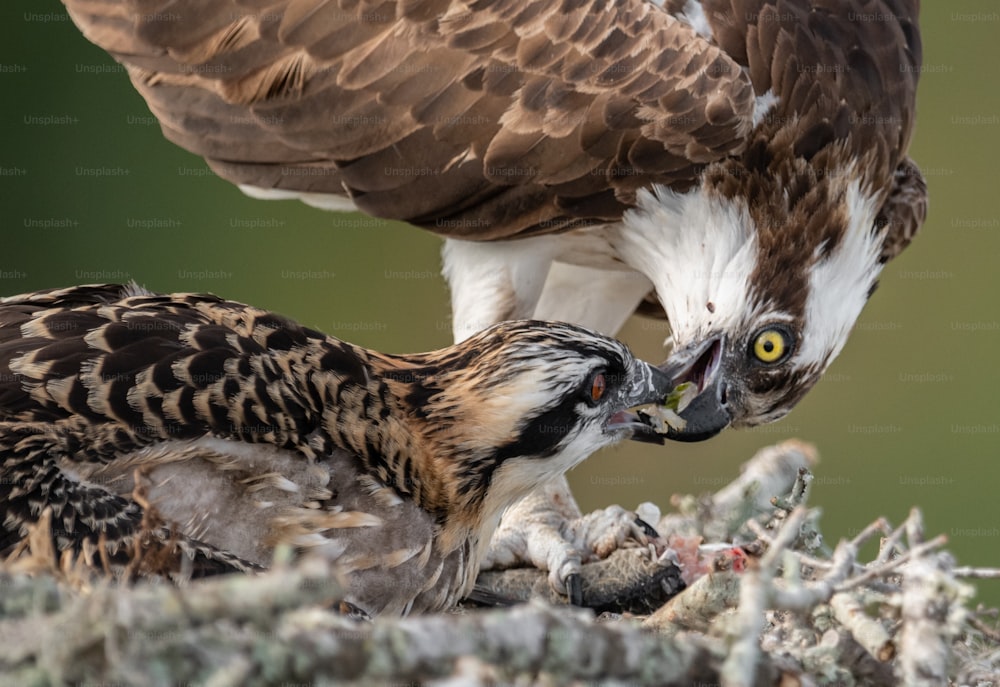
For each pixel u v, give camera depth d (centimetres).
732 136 1017
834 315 1092
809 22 1085
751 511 964
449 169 1060
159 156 2075
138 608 466
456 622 509
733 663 536
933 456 1970
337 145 1074
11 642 471
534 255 1102
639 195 1050
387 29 1061
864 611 659
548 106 1034
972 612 746
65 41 2067
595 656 531
